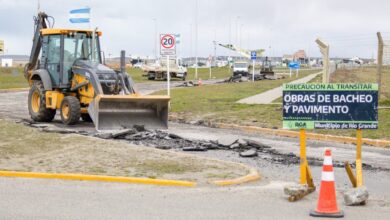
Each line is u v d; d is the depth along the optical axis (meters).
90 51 23.64
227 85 54.59
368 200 10.51
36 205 9.66
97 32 24.05
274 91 43.56
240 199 10.31
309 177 11.02
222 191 10.95
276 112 26.86
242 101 33.47
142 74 83.38
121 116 21.27
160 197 10.38
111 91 22.12
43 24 24.97
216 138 19.75
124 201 10.03
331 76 54.28
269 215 9.19
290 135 21.12
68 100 22.56
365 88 10.66
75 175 12.01
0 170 12.52
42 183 11.56
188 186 11.34
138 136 19.41
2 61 110.56
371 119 10.67
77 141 16.84
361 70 69.00
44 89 24.05
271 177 12.78
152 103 21.59
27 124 23.16
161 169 12.84
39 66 24.69
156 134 19.83
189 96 38.31
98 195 10.50
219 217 9.01
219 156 15.98
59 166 13.09
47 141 16.78
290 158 15.74
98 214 9.10
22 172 12.32
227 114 26.91
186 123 25.12
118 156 14.42
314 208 9.70
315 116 10.74
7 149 15.36
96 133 19.94
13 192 10.67
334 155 16.41
